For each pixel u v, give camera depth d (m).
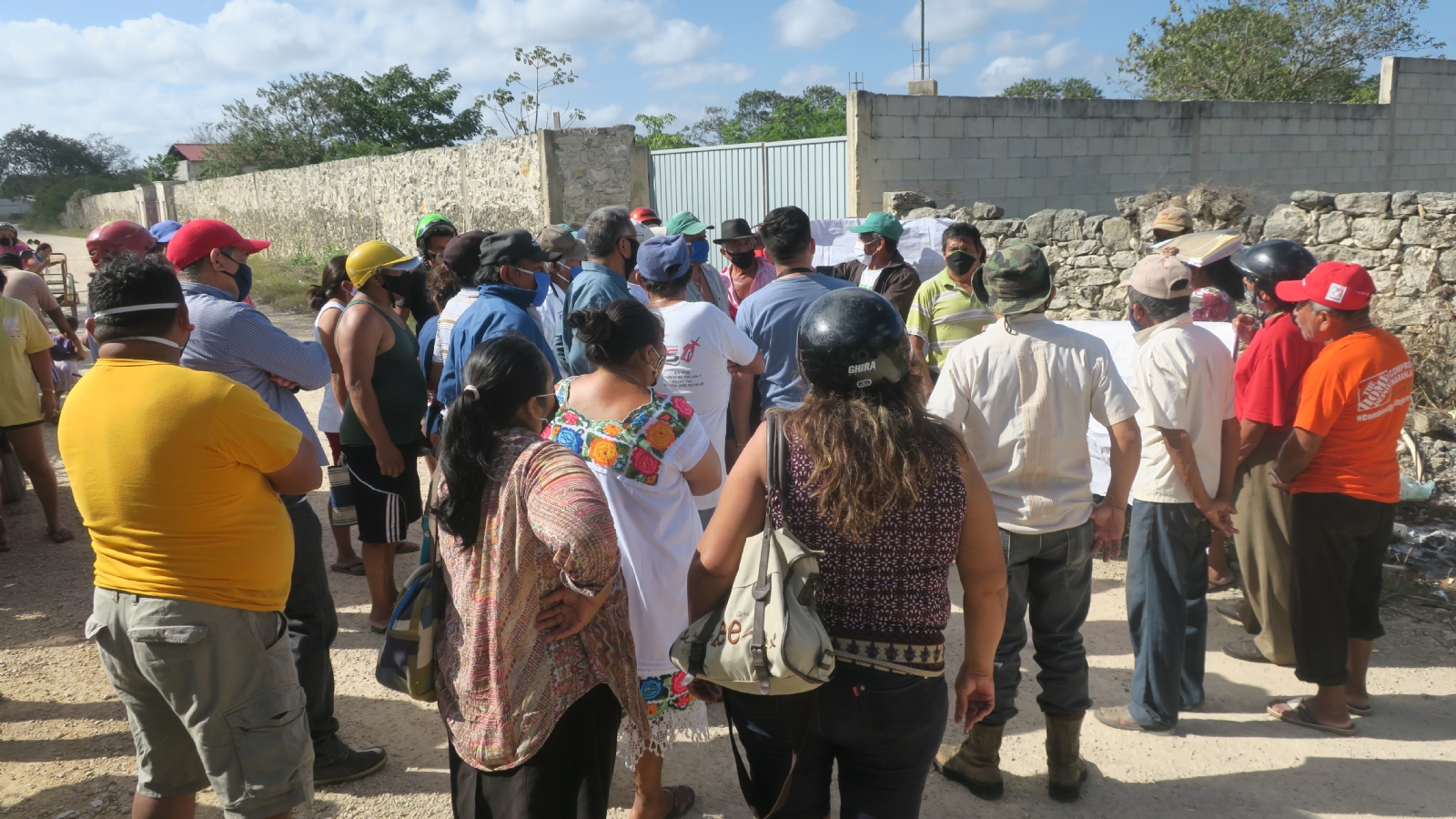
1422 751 3.54
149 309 2.39
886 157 11.56
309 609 3.27
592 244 4.36
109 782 3.42
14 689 4.14
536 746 2.22
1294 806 3.21
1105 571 5.37
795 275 4.39
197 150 63.62
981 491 2.10
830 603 2.04
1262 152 14.45
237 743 2.39
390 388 4.43
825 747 2.16
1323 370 3.39
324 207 24.12
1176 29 21.55
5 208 87.56
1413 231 6.89
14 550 5.88
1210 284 5.09
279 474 2.45
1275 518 4.12
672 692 2.96
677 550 2.91
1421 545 5.19
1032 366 3.00
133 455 2.28
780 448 2.06
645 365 2.90
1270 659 4.25
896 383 2.07
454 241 4.92
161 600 2.31
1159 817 3.18
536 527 2.14
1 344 5.59
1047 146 12.50
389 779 3.46
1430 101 15.98
